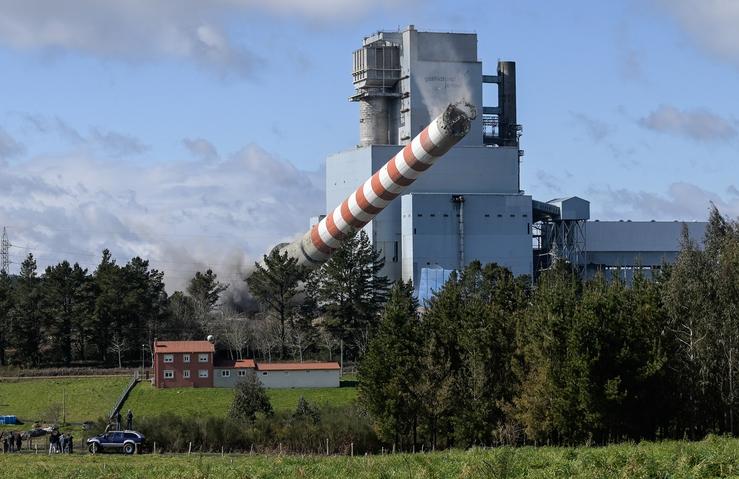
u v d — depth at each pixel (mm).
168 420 178625
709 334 167125
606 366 157250
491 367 170875
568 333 159125
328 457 135625
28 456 157500
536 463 110875
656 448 124625
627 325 160125
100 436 168375
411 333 178250
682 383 164375
